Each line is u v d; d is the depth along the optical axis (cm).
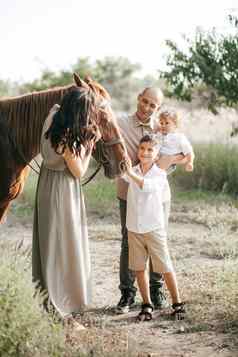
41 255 496
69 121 475
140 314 548
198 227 952
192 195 1203
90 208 1073
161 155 569
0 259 477
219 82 1332
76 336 479
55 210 494
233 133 1409
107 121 504
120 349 462
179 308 550
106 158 511
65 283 498
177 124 571
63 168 493
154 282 579
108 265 743
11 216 1033
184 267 716
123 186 575
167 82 1406
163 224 551
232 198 1182
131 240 549
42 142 495
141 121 570
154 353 469
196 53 1355
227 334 504
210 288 611
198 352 471
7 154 520
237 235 862
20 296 436
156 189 546
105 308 579
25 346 420
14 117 524
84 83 498
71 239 496
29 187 1195
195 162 1330
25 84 2602
